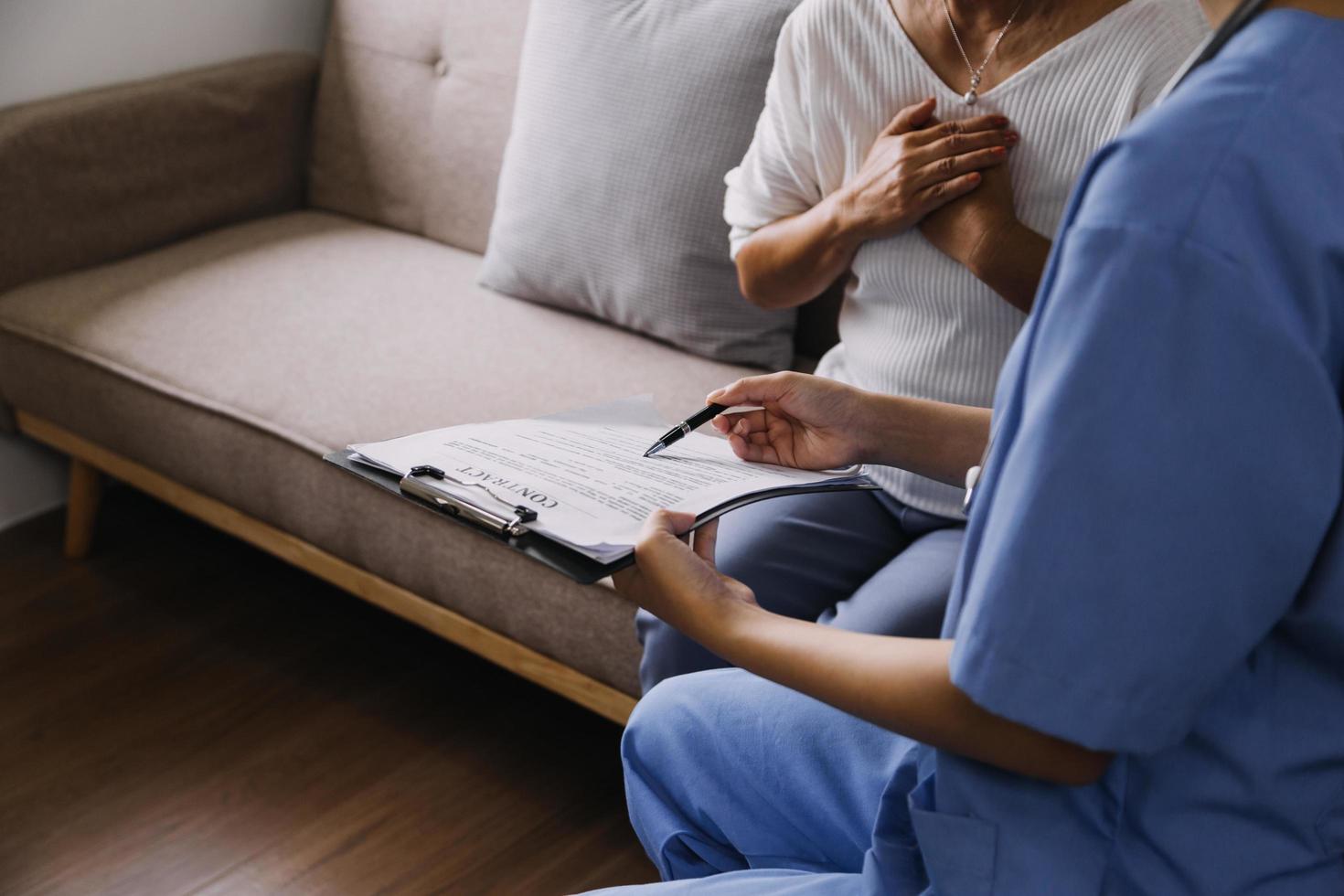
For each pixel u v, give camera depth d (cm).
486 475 89
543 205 185
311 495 164
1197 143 54
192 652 193
